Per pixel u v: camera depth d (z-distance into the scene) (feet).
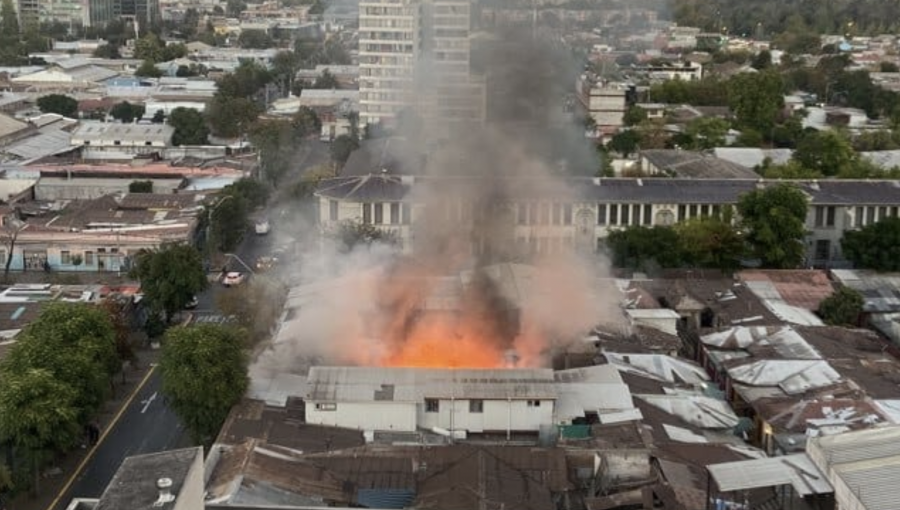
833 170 576.61
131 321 387.14
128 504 153.48
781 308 374.02
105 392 294.05
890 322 372.58
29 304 389.60
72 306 307.78
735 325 355.77
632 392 290.15
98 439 302.45
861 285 402.31
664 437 262.88
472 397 266.36
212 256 488.85
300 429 261.65
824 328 349.00
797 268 435.12
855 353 325.62
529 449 251.80
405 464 245.45
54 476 280.31
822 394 292.20
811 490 218.38
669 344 335.88
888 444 227.61
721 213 458.50
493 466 242.99
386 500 230.89
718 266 422.82
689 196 466.70
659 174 561.43
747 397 296.71
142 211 524.52
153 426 312.29
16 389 260.62
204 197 547.49
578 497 242.78
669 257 422.41
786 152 619.26
